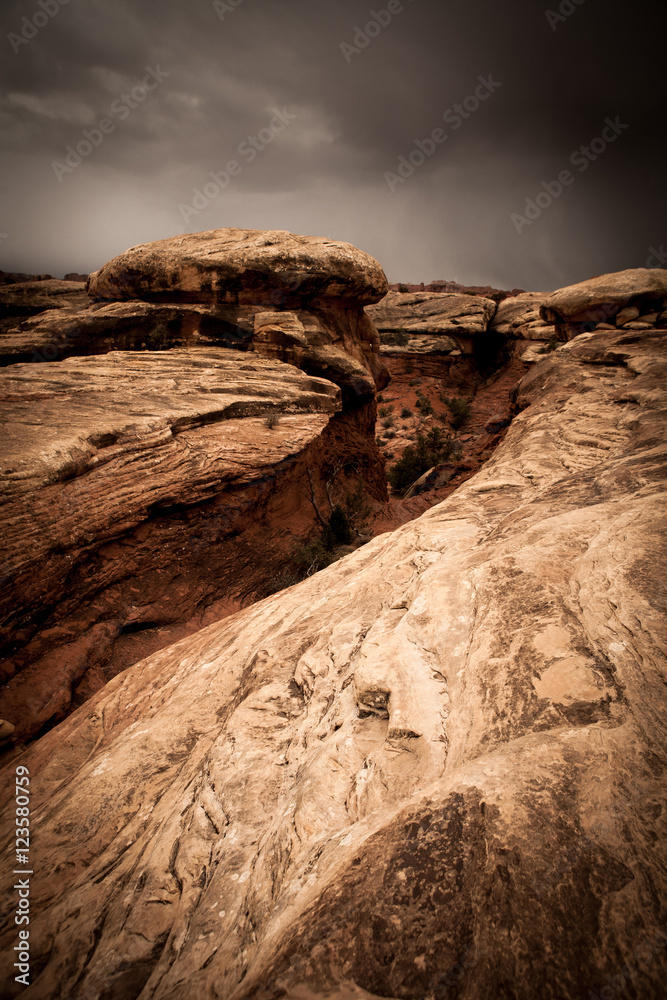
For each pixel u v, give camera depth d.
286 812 2.66
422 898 1.62
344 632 4.22
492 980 1.38
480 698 2.56
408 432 42.94
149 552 11.12
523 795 1.80
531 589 3.25
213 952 2.08
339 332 22.48
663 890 1.44
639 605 2.64
